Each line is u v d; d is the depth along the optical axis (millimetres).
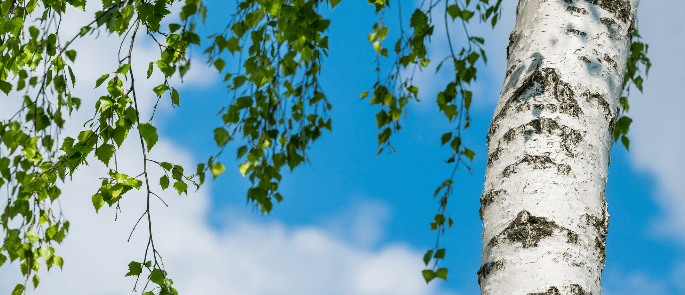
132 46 1518
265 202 2201
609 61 1093
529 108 1032
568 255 872
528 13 1214
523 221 918
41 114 2119
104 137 1531
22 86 2260
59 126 2156
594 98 1037
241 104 2037
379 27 1931
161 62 1546
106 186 1503
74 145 1541
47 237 2277
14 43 1737
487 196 1027
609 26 1132
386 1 1811
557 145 972
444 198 1949
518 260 891
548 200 922
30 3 1791
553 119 1001
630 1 1210
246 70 1926
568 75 1045
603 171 1004
